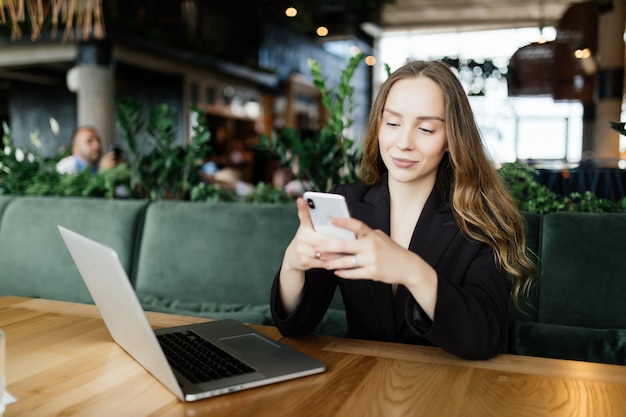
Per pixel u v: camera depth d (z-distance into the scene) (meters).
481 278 1.12
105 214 2.26
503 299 1.10
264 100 10.95
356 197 1.32
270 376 0.87
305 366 0.91
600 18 8.41
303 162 2.26
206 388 0.82
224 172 4.08
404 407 0.78
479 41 12.73
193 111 2.55
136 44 7.36
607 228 1.71
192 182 2.62
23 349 1.02
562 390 0.84
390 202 1.28
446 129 1.13
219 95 9.50
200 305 2.02
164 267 2.15
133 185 2.66
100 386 0.85
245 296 2.05
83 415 0.75
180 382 0.84
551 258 1.73
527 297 1.65
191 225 2.15
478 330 0.94
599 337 1.61
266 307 1.94
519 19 12.84
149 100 8.77
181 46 8.18
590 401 0.80
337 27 11.38
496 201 1.23
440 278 0.92
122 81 8.70
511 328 1.71
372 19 10.53
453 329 0.93
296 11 10.20
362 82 12.41
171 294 2.13
